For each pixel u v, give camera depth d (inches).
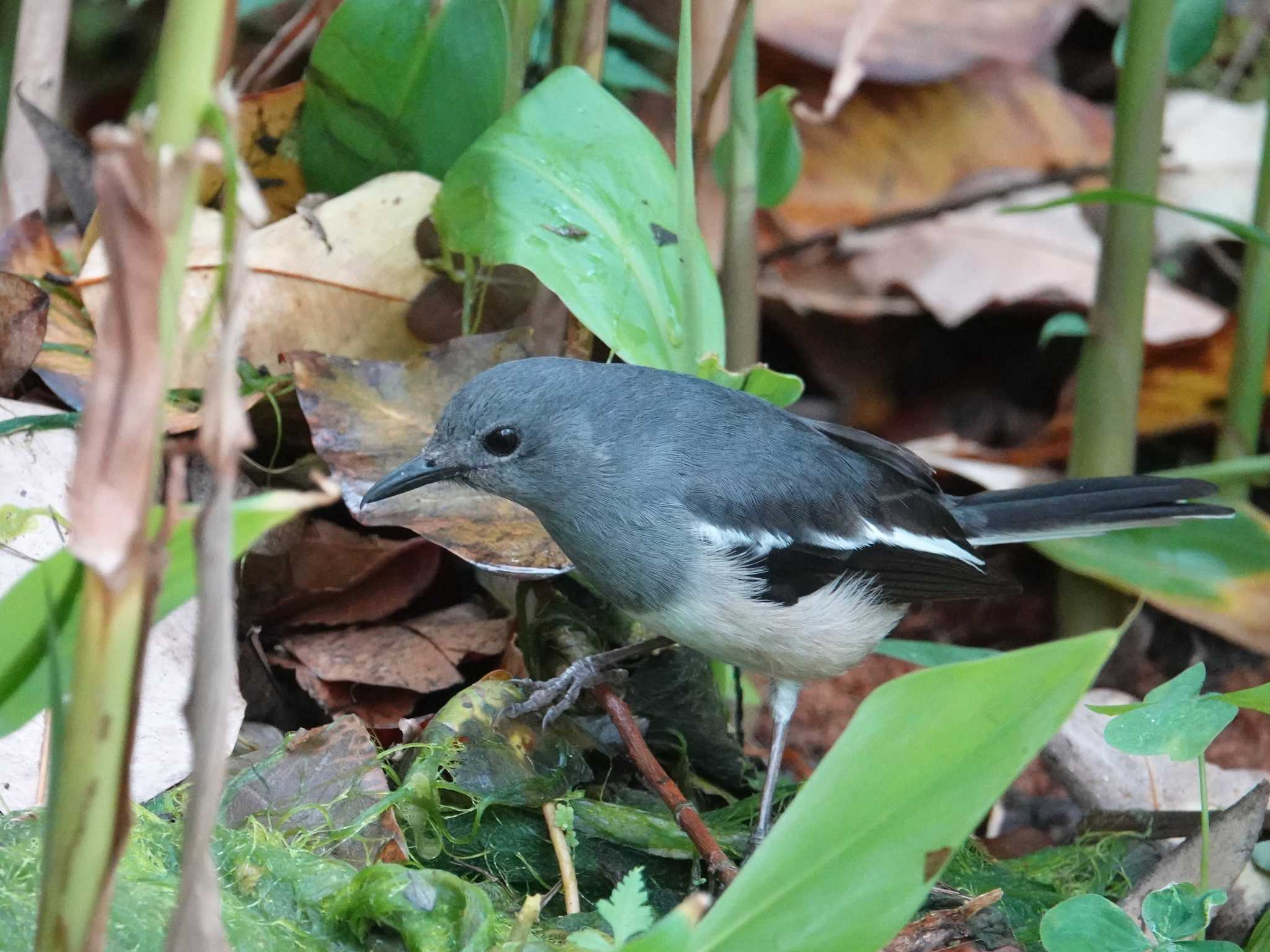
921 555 256.7
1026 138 444.5
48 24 304.7
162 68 96.1
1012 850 281.0
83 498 94.3
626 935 140.0
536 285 291.4
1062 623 356.2
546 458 233.3
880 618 259.0
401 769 223.9
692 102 295.6
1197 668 201.9
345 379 261.1
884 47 450.0
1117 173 323.9
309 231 280.5
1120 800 274.5
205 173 285.7
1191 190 439.8
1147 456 401.7
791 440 251.3
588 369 241.0
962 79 447.8
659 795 238.4
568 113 276.4
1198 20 310.3
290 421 275.3
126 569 96.6
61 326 270.2
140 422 94.4
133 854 169.8
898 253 428.1
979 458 384.2
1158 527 312.3
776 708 256.2
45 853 103.7
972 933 200.4
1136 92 316.5
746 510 237.5
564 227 263.0
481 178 265.4
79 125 421.4
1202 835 217.6
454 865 211.3
